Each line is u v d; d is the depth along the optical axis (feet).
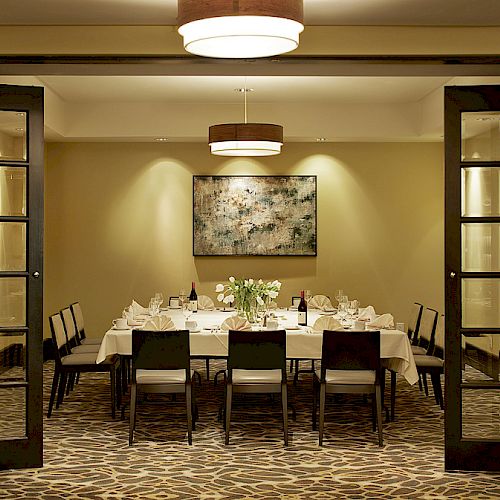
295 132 33.17
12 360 18.40
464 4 16.29
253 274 35.19
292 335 21.79
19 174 18.34
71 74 18.99
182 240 35.06
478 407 18.22
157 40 17.70
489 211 18.15
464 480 17.53
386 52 17.83
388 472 18.10
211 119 33.09
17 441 18.37
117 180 34.88
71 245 34.88
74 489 16.85
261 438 21.18
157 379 20.65
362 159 35.19
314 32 17.78
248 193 35.04
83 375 31.30
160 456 19.43
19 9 16.48
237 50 14.56
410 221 35.32
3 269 18.26
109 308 35.01
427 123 31.94
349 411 24.52
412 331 27.81
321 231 35.27
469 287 18.17
